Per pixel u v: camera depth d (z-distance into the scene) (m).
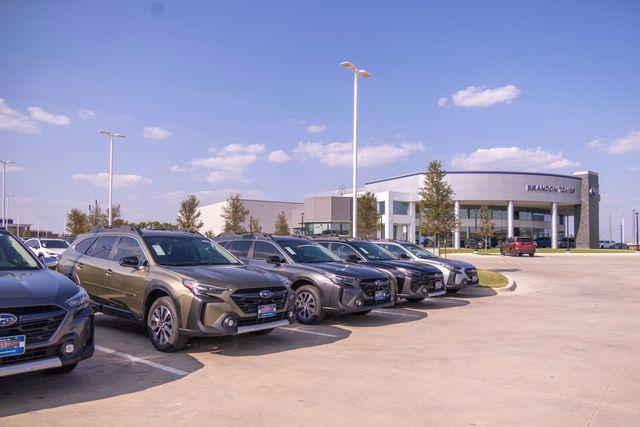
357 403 5.07
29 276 5.55
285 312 7.57
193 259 8.17
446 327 9.48
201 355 7.02
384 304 9.88
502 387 5.66
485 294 15.30
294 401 5.12
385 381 5.84
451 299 14.02
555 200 69.31
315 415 4.72
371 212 35.62
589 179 72.94
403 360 6.86
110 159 37.31
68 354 5.10
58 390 5.39
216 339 8.10
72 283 5.70
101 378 5.86
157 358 6.82
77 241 9.52
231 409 4.86
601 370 6.42
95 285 8.52
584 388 5.65
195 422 4.52
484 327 9.50
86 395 5.24
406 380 5.89
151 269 7.55
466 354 7.24
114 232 8.76
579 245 73.31
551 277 21.45
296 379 5.90
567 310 11.86
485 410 4.90
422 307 12.32
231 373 6.13
